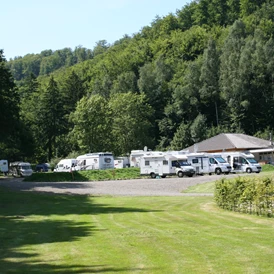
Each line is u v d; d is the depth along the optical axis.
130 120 86.25
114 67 132.12
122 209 21.52
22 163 65.19
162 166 48.31
